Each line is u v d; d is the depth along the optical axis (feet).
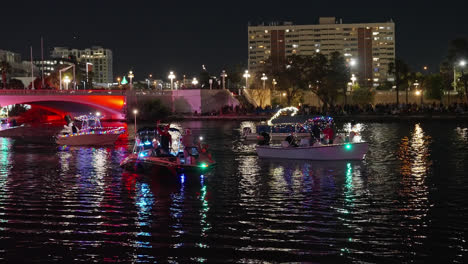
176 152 96.94
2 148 150.61
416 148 133.18
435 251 51.03
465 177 88.38
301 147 111.65
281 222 61.05
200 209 67.72
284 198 73.36
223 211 66.49
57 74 477.77
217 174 94.58
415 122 238.89
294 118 146.82
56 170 103.14
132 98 331.16
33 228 60.03
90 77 557.74
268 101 407.85
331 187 80.84
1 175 97.14
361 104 413.59
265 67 396.37
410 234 55.98
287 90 364.38
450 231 56.80
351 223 60.23
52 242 55.11
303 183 84.53
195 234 57.06
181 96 362.33
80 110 345.51
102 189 81.87
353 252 50.98
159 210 67.46
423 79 451.94
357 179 87.51
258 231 57.72
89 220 63.21
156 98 350.02
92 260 50.14
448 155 118.11
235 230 58.23
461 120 239.30
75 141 159.22
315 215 63.93
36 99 289.53
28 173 99.55
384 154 120.98
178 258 50.34
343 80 350.02
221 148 140.97
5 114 324.80
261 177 90.94
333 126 145.59
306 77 352.28
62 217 64.69
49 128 245.86
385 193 75.82
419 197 72.95
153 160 91.97
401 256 49.88
